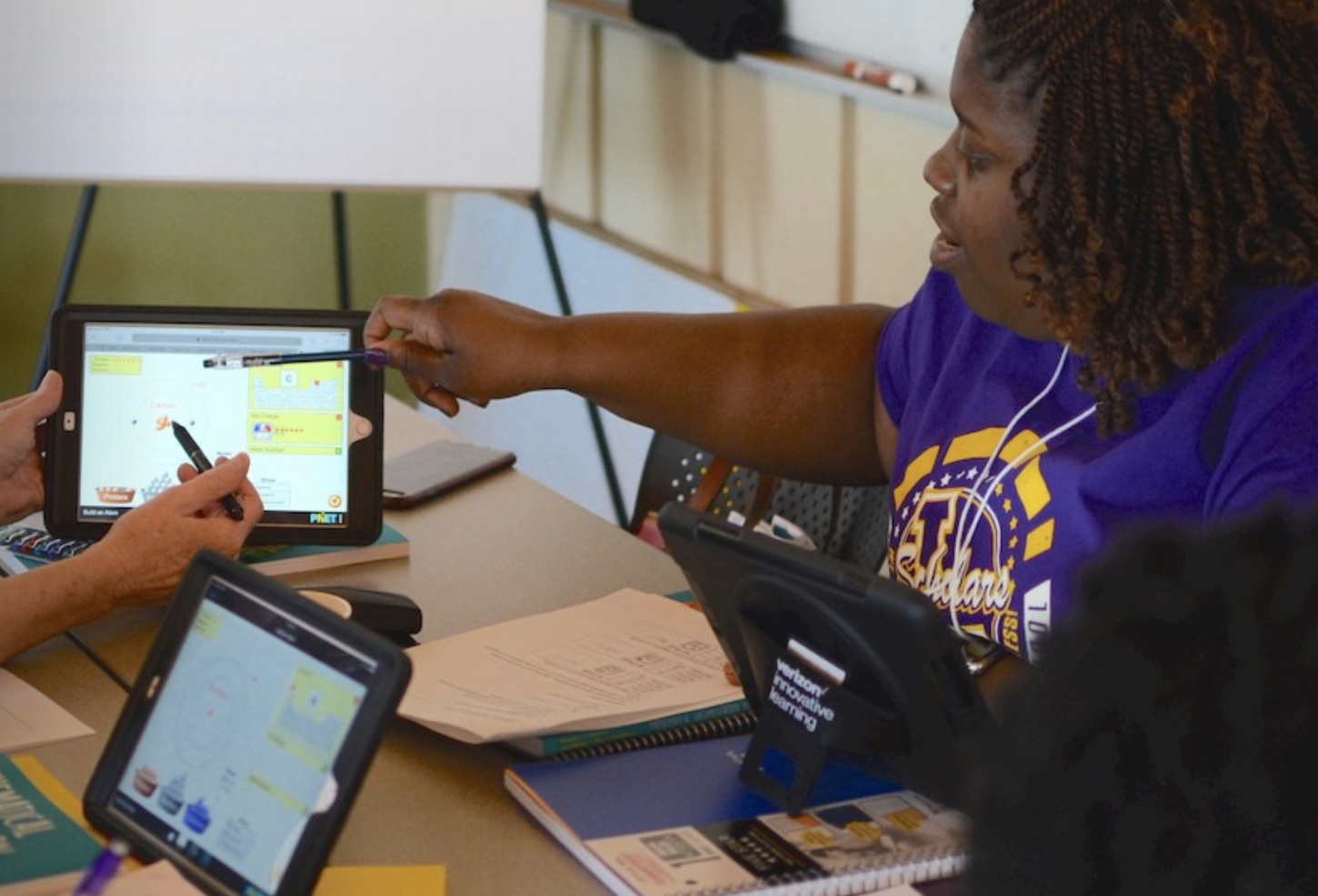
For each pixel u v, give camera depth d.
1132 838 0.39
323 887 1.04
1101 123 1.15
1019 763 0.42
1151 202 1.16
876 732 1.08
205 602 1.08
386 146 2.94
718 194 3.10
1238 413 1.18
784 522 1.85
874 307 1.66
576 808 1.13
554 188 3.73
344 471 1.58
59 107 2.86
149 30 2.85
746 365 1.62
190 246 3.93
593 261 3.47
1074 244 1.17
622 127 3.41
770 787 1.14
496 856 1.11
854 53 2.68
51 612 1.35
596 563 1.66
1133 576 0.42
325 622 0.99
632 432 3.31
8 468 1.53
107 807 1.07
